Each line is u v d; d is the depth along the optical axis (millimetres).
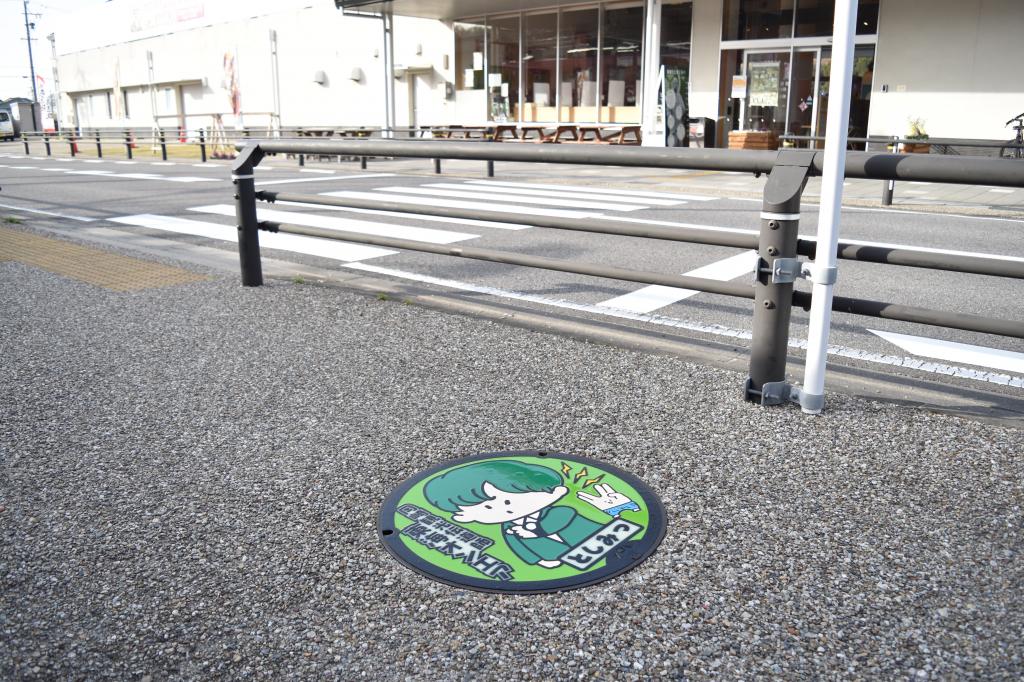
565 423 3291
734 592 2152
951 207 11328
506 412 3414
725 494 2689
